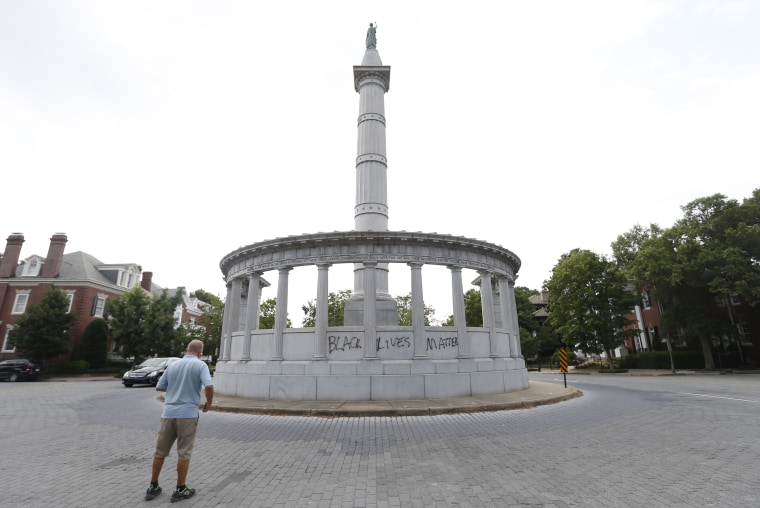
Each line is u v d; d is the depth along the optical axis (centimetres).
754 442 885
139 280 5269
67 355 4147
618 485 620
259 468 734
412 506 546
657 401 1595
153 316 4331
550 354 5653
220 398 1667
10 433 1073
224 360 1970
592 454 801
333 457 805
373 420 1208
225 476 688
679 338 4147
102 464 767
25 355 3878
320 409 1305
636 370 3916
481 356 1773
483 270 1875
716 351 3922
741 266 3325
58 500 579
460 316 1733
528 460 763
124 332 4175
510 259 2072
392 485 633
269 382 1620
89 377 3816
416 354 1611
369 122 2153
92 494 602
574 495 580
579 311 3941
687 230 3688
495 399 1512
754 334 3816
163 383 623
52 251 4541
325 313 1650
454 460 770
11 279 4444
